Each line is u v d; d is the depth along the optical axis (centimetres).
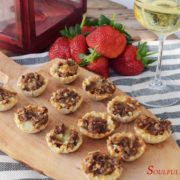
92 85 71
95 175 56
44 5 79
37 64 80
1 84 74
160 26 68
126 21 92
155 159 59
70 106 66
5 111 67
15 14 77
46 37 82
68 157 60
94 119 64
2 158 61
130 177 57
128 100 67
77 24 84
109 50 75
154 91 74
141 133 61
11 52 83
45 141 62
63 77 72
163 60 82
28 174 59
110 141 60
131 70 77
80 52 77
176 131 66
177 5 65
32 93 69
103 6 97
